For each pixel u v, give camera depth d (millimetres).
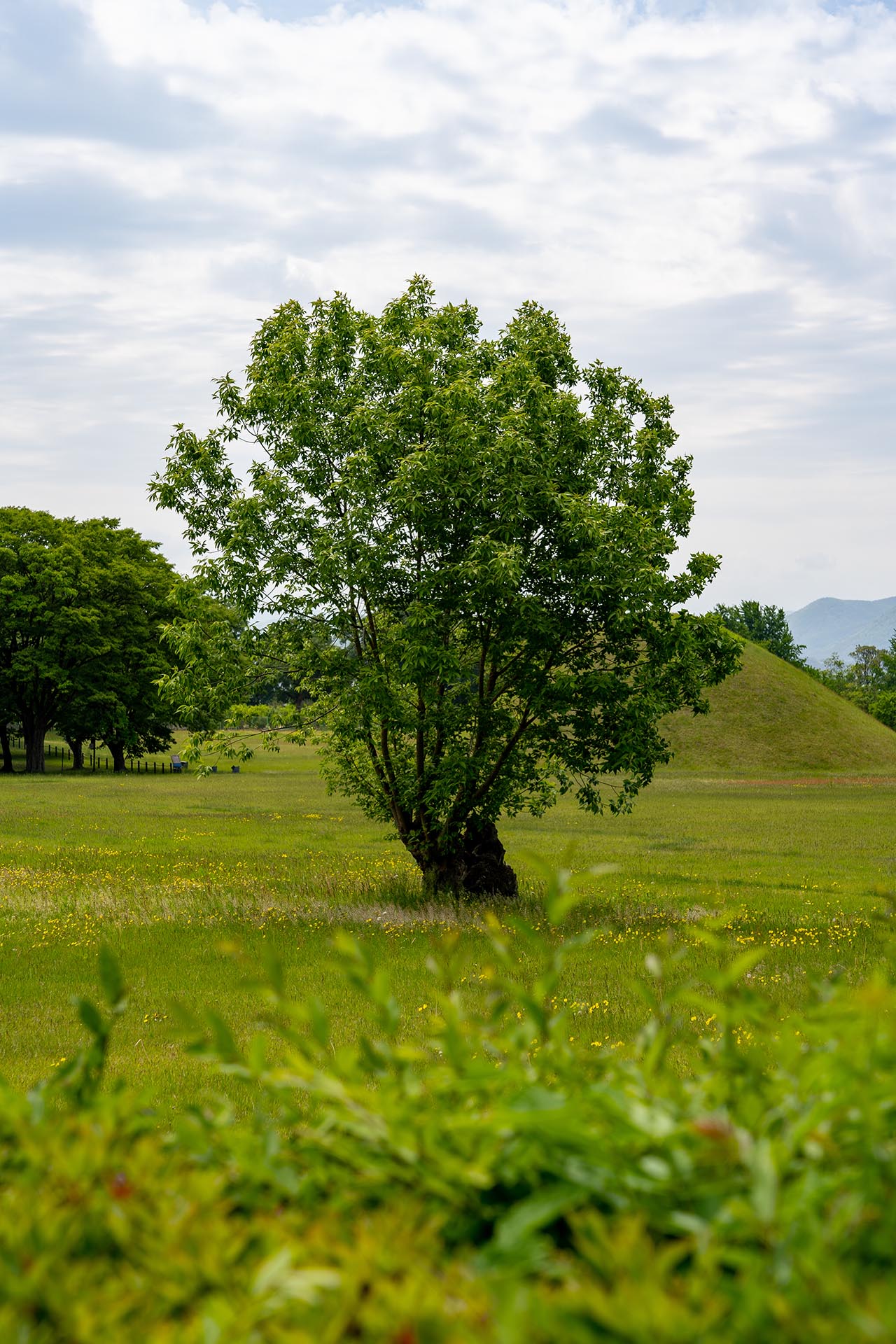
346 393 19531
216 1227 1896
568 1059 2268
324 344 19625
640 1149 2064
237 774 70188
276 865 26609
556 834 36094
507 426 18266
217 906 19156
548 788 20516
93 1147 2154
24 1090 8703
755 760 71812
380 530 18234
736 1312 1555
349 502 18812
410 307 20875
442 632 18469
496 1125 1969
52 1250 1893
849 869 27453
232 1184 2256
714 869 27016
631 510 19031
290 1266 1802
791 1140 1972
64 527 73062
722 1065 2385
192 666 19781
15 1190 2121
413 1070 2498
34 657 65062
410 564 18812
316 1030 2338
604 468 20781
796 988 12586
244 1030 10961
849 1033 2121
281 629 19641
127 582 70625
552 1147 2018
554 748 19797
